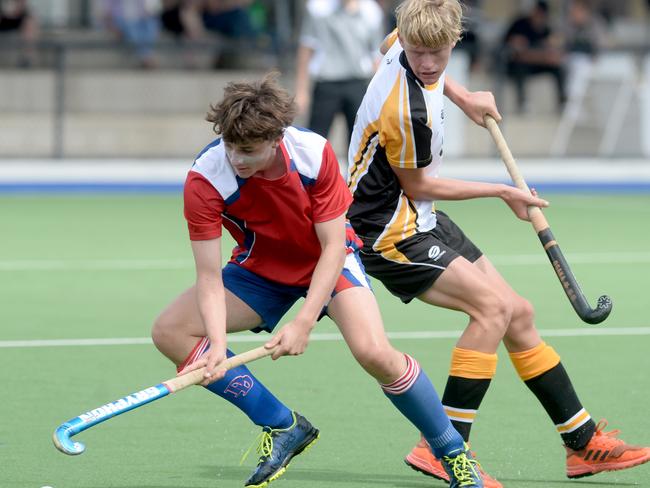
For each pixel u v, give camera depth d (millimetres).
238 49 63750
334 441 18875
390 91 16672
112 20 66312
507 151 17797
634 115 65812
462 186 17016
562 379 16938
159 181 56656
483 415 20344
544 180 58312
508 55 64500
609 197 55906
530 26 65000
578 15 67188
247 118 14180
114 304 29906
